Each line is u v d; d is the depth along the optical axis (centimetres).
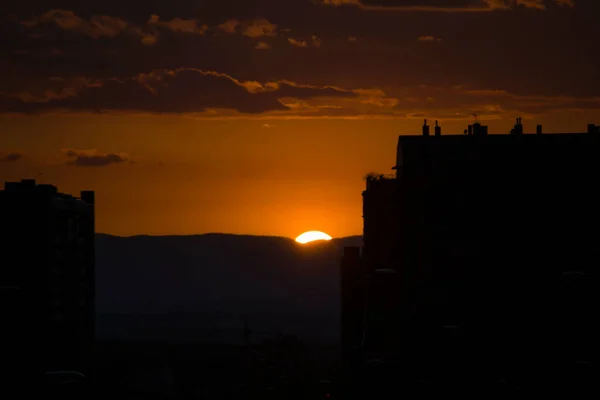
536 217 18675
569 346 16875
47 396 17475
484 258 18562
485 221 18725
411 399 17412
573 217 18650
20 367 17950
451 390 16712
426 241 18925
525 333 17850
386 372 17750
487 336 17912
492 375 17200
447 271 18650
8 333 18250
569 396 15325
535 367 17312
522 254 18525
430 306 18512
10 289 18638
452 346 17050
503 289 18338
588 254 18462
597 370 14838
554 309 17975
